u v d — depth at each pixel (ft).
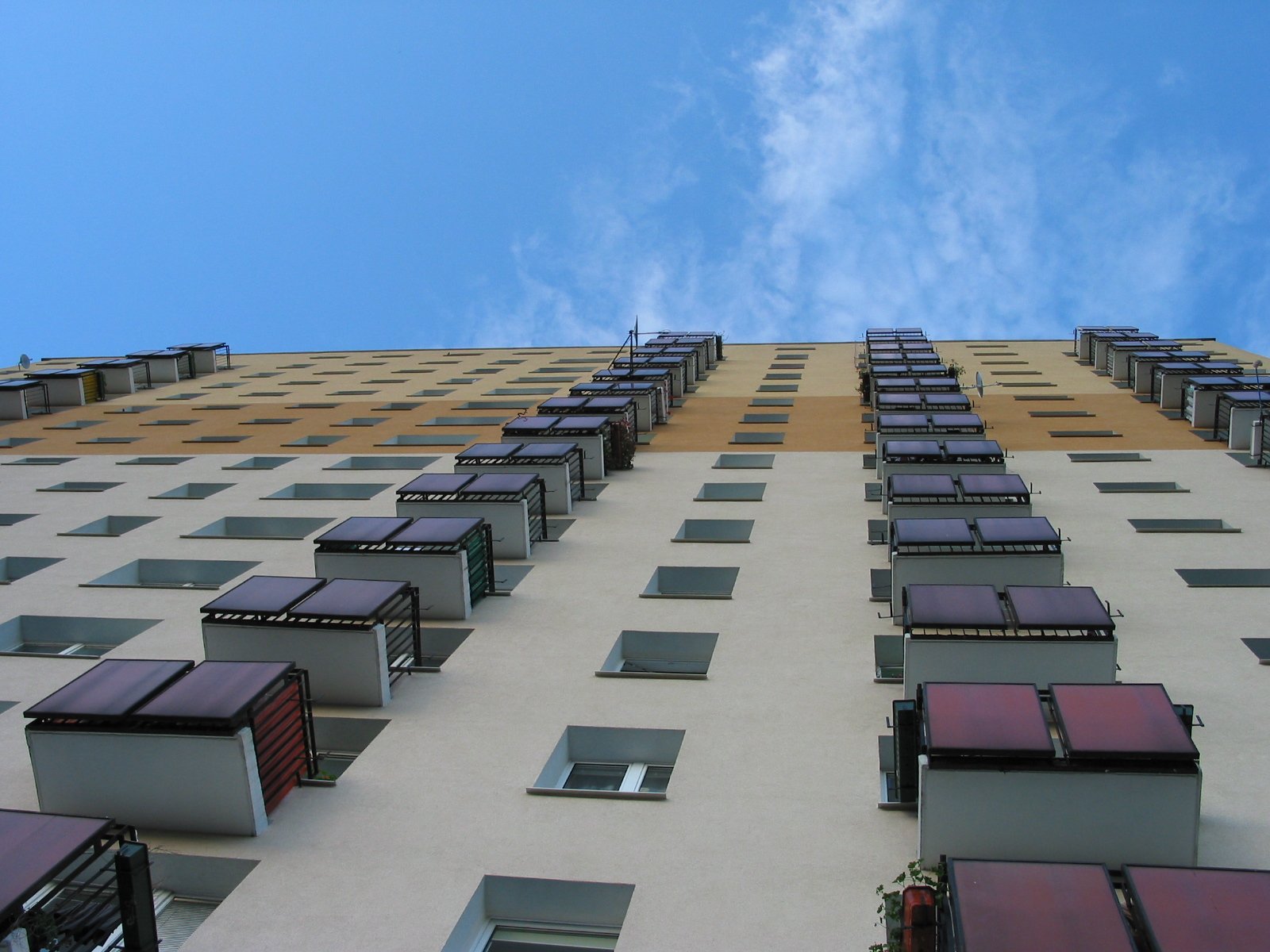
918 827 44.86
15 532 100.53
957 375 161.79
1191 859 42.04
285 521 102.47
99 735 47.98
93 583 85.05
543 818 48.52
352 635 59.06
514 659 65.31
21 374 228.43
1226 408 120.67
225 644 60.08
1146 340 182.39
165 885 46.85
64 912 41.88
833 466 113.80
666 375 151.84
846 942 40.04
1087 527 88.69
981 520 72.95
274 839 47.55
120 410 172.35
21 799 52.31
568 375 199.00
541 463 97.09
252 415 164.35
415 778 52.13
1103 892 34.35
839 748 53.36
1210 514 91.71
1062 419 137.18
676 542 87.56
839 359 207.51
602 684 61.57
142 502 110.42
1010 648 55.36
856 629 68.18
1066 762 43.14
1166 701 45.34
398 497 85.71
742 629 68.90
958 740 43.21
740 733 55.31
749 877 43.83
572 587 77.61
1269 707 56.03
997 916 33.50
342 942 41.19
